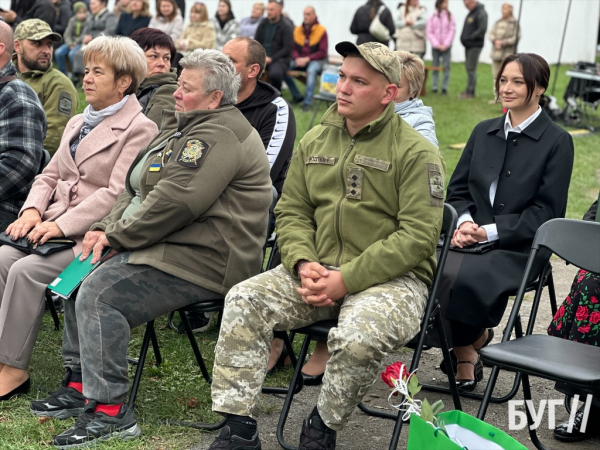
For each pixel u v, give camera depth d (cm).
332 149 326
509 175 386
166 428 331
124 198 362
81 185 377
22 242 362
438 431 236
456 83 1730
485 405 288
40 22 538
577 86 1309
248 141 343
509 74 384
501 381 405
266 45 1277
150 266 327
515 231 369
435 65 1568
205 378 379
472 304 354
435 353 442
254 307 300
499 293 353
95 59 371
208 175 327
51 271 354
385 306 291
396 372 253
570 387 322
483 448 246
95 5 1390
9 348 348
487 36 2091
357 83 312
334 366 288
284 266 318
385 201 314
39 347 418
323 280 303
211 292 336
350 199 315
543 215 373
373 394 383
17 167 392
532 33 1989
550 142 382
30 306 350
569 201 830
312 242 325
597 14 2048
